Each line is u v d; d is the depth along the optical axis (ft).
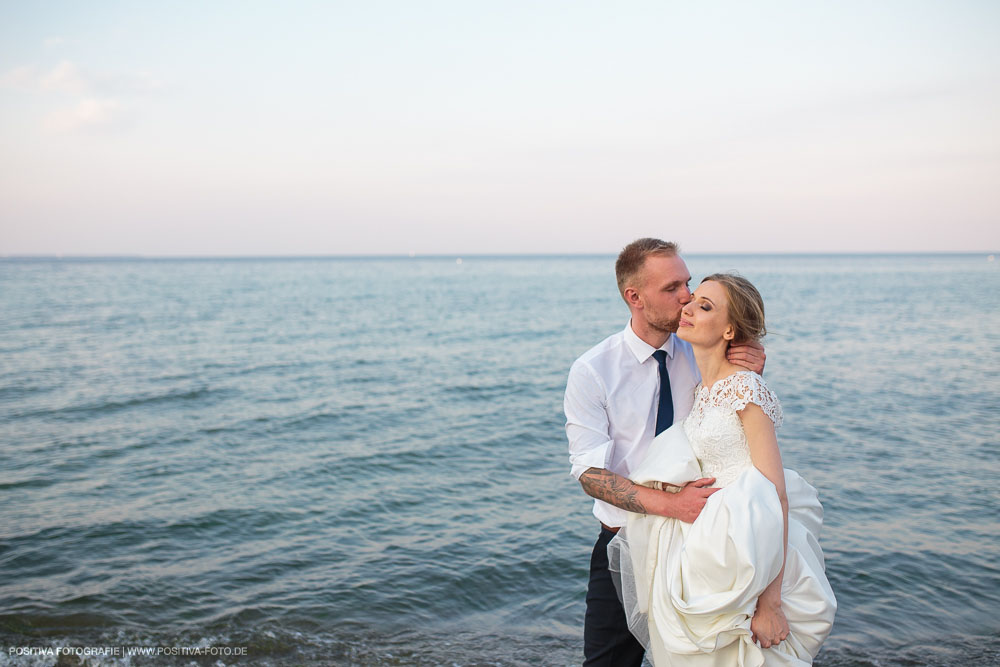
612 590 9.58
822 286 209.46
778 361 59.06
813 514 8.55
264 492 23.98
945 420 35.58
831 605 7.81
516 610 15.52
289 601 15.57
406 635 14.29
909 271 378.53
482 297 168.25
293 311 122.62
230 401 42.22
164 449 30.37
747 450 8.02
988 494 23.17
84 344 71.92
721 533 7.58
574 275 357.00
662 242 9.20
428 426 35.53
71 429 34.37
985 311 113.19
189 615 14.85
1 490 24.13
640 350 9.40
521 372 55.01
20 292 180.04
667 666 8.29
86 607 15.07
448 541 19.38
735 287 8.20
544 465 27.94
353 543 19.25
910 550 18.28
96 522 20.65
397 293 187.32
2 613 14.71
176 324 95.66
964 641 13.82
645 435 9.45
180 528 20.27
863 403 40.37
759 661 7.56
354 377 52.08
